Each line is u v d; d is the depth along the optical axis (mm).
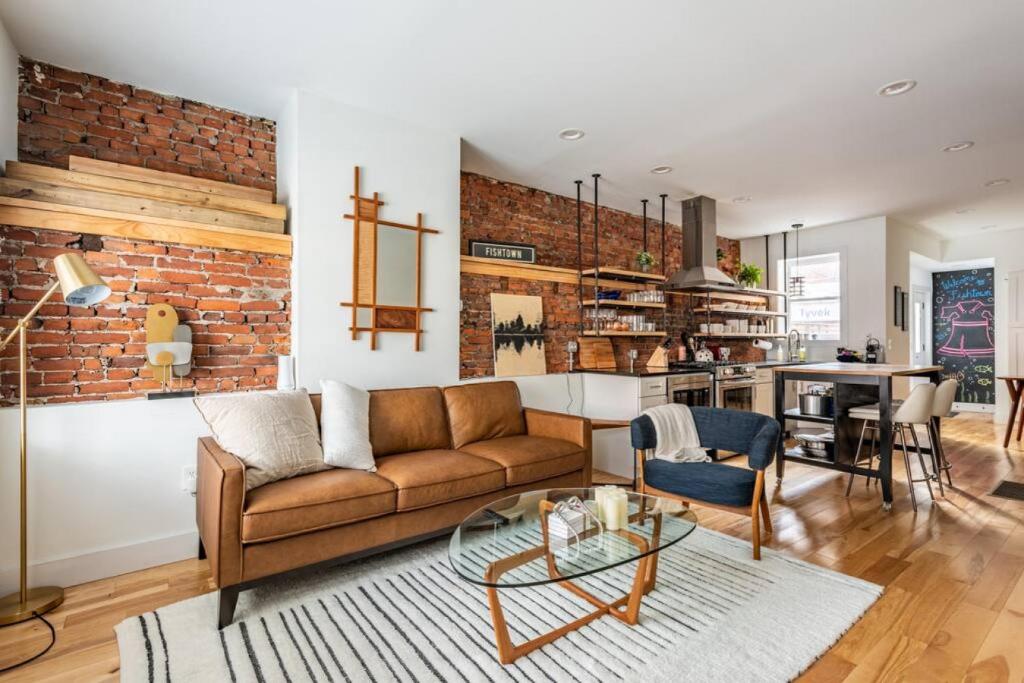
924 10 2365
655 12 2373
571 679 1762
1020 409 6402
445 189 3770
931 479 3773
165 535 2783
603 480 4516
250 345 3137
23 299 2512
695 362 5805
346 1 2293
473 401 3568
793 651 1903
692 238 5512
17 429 2430
